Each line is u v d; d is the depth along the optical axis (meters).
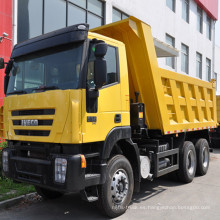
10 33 8.14
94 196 4.23
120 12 13.74
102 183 4.21
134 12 14.52
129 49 5.58
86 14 11.57
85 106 3.96
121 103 4.70
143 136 5.80
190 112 7.21
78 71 3.98
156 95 5.63
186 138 7.85
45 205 5.23
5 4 8.01
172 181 7.14
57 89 4.08
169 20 18.16
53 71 4.25
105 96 4.36
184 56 20.67
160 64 16.91
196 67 22.77
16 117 4.57
